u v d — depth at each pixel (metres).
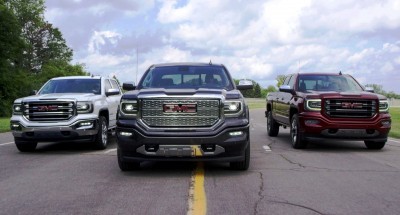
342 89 12.99
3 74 57.25
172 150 7.86
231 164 8.63
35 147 12.41
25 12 82.19
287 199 6.46
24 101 11.63
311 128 11.64
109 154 11.46
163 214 5.71
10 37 58.00
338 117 11.60
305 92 12.57
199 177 8.05
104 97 13.10
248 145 8.41
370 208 6.01
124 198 6.54
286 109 13.73
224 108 8.06
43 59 88.00
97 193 6.89
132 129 7.98
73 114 11.63
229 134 7.96
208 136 7.84
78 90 13.19
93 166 9.45
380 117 11.61
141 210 5.90
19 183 7.70
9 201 6.45
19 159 10.62
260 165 9.44
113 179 7.97
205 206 6.07
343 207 6.05
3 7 58.50
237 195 6.70
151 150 7.97
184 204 6.19
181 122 7.96
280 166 9.31
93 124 11.87
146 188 7.20
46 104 11.55
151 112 8.01
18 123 11.53
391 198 6.55
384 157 10.74
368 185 7.43
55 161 10.24
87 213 5.79
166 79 9.49
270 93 16.91
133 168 8.69
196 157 7.91
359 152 11.67
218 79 9.52
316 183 7.57
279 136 16.50
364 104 11.58
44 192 6.99
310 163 9.74
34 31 85.75
